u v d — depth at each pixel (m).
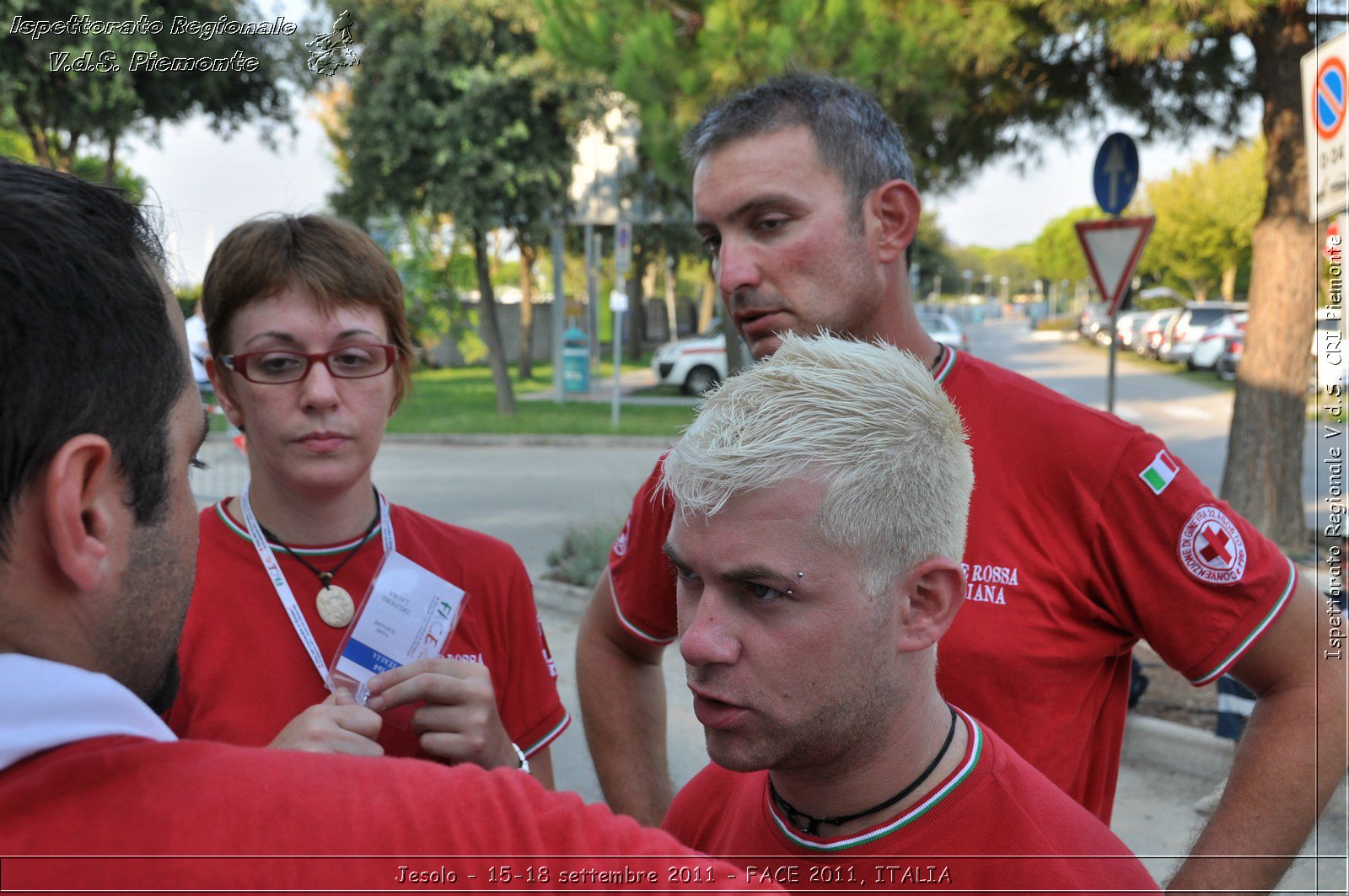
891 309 1.84
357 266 1.88
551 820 0.71
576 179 20.20
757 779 1.30
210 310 1.90
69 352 0.71
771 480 1.00
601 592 2.21
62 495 0.71
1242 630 1.59
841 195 1.73
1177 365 29.72
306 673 1.82
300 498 1.89
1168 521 1.60
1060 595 1.64
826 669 1.03
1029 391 1.71
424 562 1.96
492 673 1.98
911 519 1.04
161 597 0.81
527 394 23.45
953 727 1.18
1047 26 6.77
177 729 1.78
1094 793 1.74
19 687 0.69
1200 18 6.17
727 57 6.45
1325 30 6.73
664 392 23.88
